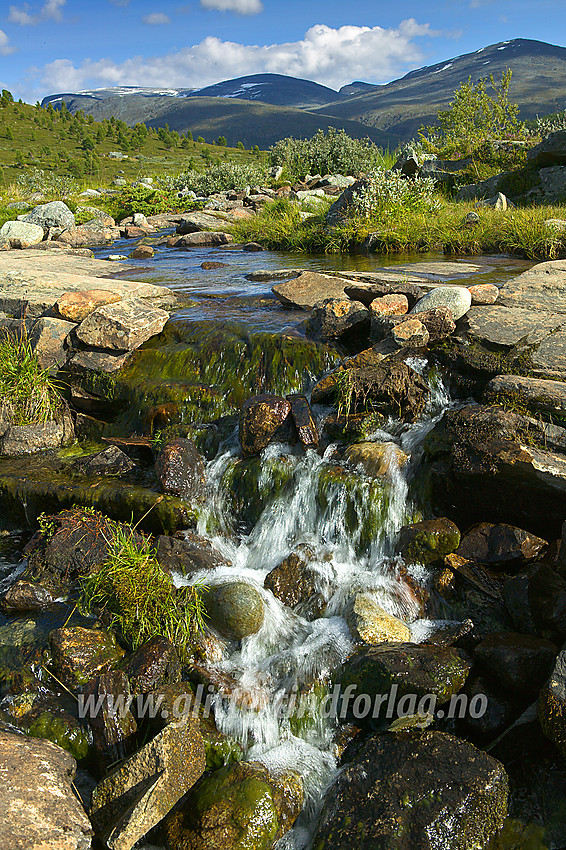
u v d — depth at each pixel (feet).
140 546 16.88
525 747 11.32
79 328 23.25
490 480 15.64
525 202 50.62
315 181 86.22
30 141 334.44
